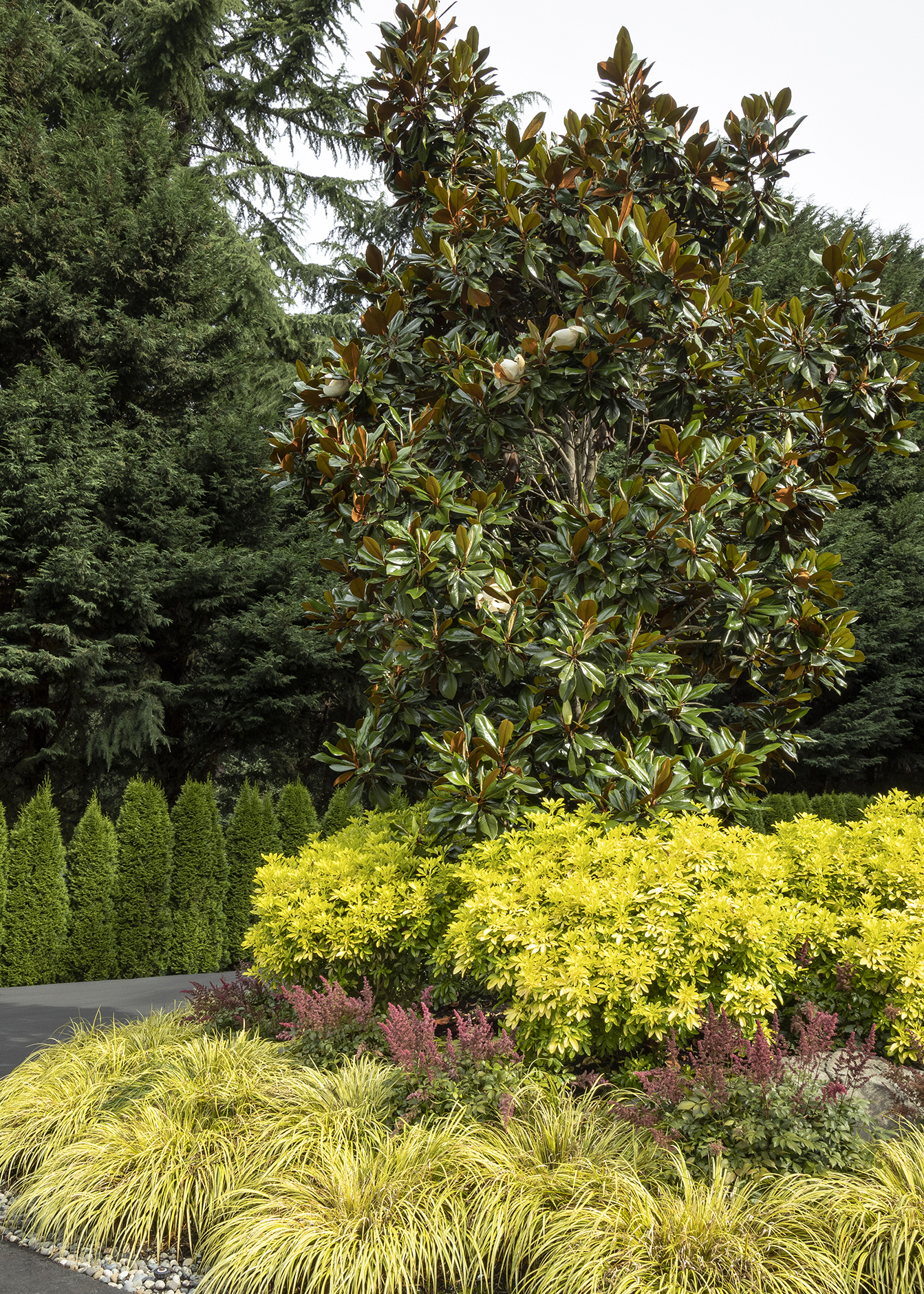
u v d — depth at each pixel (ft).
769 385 18.20
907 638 51.13
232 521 45.96
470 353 17.34
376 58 18.90
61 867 31.01
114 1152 12.46
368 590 16.93
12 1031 22.20
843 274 16.61
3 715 41.24
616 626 17.19
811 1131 10.89
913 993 13.16
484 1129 11.84
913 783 57.62
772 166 18.86
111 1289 10.53
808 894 15.47
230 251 50.75
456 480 16.71
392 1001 16.72
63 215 41.19
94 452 38.91
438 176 19.92
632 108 18.37
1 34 43.80
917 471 54.65
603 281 16.52
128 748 40.57
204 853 33.30
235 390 49.49
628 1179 10.44
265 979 18.08
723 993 12.75
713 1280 9.12
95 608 37.99
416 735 18.12
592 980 12.79
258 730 45.57
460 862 16.07
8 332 40.93
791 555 17.70
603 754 16.39
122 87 52.47
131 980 30.04
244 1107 13.23
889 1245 9.52
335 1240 10.23
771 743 18.37
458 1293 9.83
